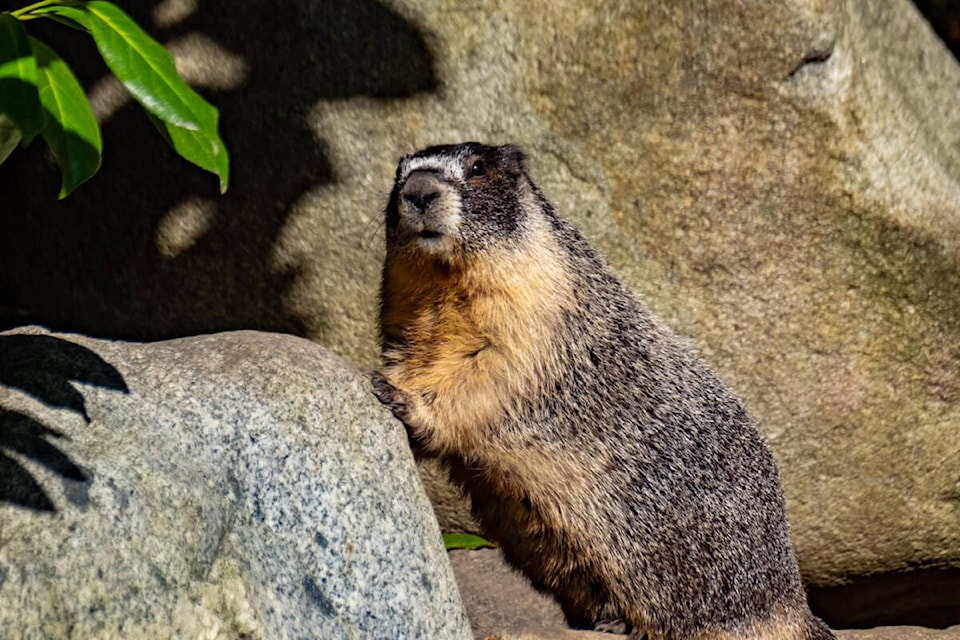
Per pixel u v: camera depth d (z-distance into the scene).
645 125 8.21
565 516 7.65
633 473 7.68
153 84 5.44
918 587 9.45
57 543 5.01
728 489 7.87
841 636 9.02
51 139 5.45
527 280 7.38
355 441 6.51
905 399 8.73
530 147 8.34
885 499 8.97
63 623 4.84
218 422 6.07
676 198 8.31
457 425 7.31
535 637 7.66
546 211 7.75
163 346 6.70
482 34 8.20
